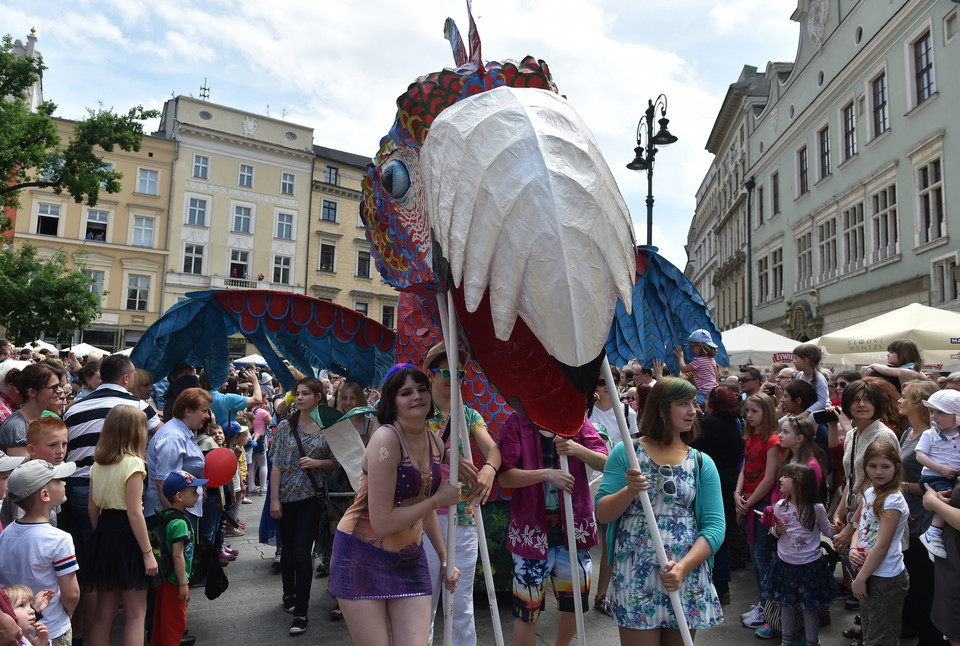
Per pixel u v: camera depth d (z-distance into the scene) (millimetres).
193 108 32719
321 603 4742
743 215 33469
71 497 3727
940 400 3615
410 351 4430
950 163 15891
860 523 3594
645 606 2613
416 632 2584
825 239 23578
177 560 3562
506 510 4547
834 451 5258
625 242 2061
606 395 5270
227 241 33156
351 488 4637
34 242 29469
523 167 1986
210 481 3797
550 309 1859
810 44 24547
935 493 3332
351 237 36969
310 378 4547
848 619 4422
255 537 6695
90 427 3824
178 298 31984
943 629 3279
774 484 4438
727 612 4645
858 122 20781
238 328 5320
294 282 34781
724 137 38500
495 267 1928
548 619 4402
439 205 2123
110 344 30656
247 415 7559
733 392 5020
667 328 5434
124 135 18172
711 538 2615
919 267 17266
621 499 2641
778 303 28094
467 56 3326
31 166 17797
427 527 3045
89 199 18766
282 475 4426
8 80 16922
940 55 16328
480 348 2373
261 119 34281
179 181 32156
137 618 3316
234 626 4254
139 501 3318
